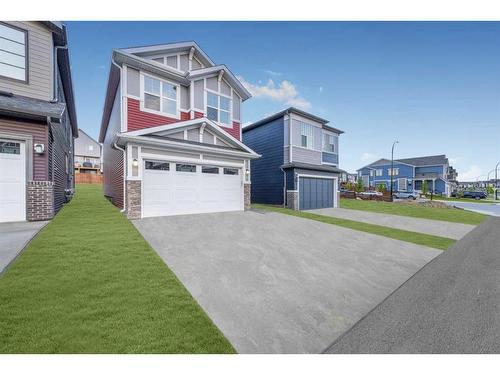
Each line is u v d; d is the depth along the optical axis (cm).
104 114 1606
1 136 708
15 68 836
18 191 742
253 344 276
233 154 1177
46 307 309
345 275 501
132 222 841
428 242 811
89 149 4325
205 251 591
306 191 1653
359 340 291
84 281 385
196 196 1091
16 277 382
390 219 1316
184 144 1006
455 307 373
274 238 756
